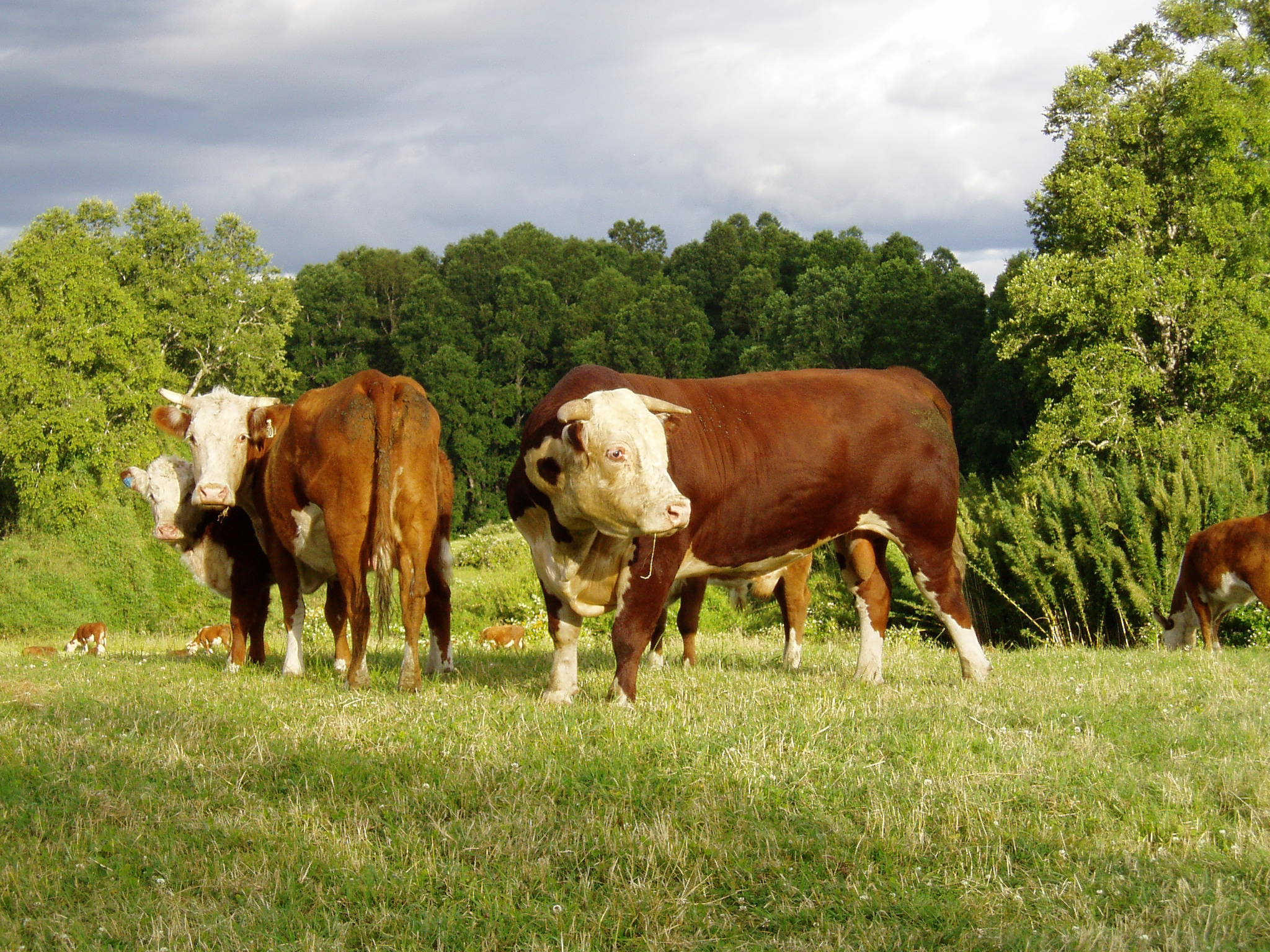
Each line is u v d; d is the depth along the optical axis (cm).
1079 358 2662
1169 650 1223
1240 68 2836
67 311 4222
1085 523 1775
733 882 410
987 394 4138
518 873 416
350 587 795
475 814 480
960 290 4778
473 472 6819
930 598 841
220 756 567
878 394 811
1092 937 359
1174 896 389
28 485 3997
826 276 6656
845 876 416
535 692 777
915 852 431
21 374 3978
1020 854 434
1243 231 2700
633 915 384
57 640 2742
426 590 796
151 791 507
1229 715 659
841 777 518
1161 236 2819
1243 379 2638
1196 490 1694
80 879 419
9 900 401
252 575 990
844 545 870
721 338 8656
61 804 495
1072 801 481
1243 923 369
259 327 5556
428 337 7494
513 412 7244
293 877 414
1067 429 2592
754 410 766
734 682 833
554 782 511
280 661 1055
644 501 618
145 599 2923
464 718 651
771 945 366
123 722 636
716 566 764
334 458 785
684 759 541
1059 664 970
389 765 545
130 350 4406
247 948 364
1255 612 1534
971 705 693
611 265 10231
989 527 1942
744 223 10625
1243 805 481
